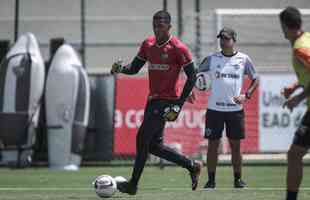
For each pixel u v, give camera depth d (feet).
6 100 193.36
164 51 115.65
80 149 193.36
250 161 206.18
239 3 257.96
